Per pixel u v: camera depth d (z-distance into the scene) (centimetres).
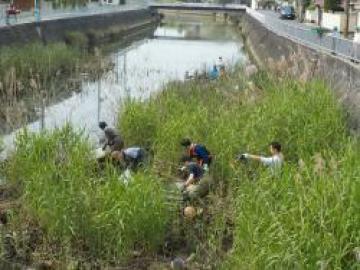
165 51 4916
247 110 1433
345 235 753
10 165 1202
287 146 1256
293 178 931
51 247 961
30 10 5038
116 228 927
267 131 1286
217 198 1092
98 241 938
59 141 1177
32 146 1162
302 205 820
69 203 954
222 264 878
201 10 9825
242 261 816
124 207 931
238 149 1237
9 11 4100
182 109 1535
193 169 1149
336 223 778
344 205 810
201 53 4831
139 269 916
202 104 1622
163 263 937
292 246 754
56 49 3359
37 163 1102
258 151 1227
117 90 2447
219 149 1238
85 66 2994
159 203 959
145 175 1034
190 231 1020
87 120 1903
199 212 1065
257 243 798
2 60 2655
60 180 1013
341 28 4812
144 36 6825
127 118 1507
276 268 751
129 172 1087
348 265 736
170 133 1331
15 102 1817
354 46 1955
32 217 1023
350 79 1738
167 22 10450
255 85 1806
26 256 948
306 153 1209
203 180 1131
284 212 825
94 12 6353
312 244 749
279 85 1603
